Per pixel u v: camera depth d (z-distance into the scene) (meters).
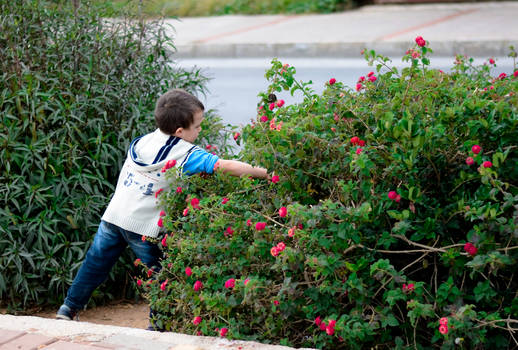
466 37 12.01
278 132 3.13
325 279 2.93
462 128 2.98
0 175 4.25
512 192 2.87
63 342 2.83
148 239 3.52
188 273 3.21
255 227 3.03
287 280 2.81
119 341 2.84
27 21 4.78
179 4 17.92
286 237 3.06
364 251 2.89
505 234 2.66
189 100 3.57
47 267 4.26
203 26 15.75
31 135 4.35
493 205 2.71
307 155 3.21
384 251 2.82
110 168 4.49
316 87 9.72
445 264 2.79
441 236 2.95
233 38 13.95
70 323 3.06
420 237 2.80
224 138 4.93
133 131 4.39
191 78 5.16
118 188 3.69
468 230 3.00
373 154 2.96
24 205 4.20
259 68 11.84
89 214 4.28
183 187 3.51
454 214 2.85
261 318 3.02
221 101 9.36
